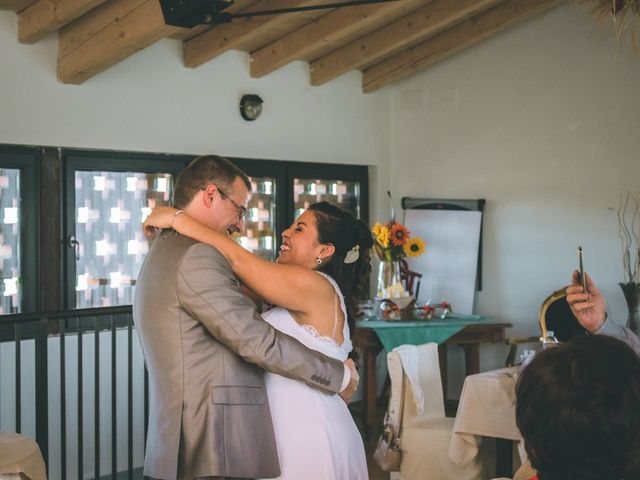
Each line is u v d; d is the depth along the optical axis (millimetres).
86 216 5004
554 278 5906
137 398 5051
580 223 5781
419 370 4164
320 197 6371
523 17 5703
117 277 5129
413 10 5484
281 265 2092
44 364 3467
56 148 4820
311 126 6176
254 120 5805
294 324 2117
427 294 6281
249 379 1979
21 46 4582
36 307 4750
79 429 3627
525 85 6023
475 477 3854
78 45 4566
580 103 5758
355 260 2299
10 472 2203
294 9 4023
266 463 1957
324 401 2072
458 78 6375
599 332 2117
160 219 2041
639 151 5492
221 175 2092
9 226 4684
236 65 5688
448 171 6426
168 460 1918
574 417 936
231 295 1917
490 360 6215
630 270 5527
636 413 933
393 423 4016
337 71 5961
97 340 3654
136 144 5133
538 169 5977
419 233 6324
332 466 2027
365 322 5508
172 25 3812
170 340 1933
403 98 6641
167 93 5297
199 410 1919
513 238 6105
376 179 6621
